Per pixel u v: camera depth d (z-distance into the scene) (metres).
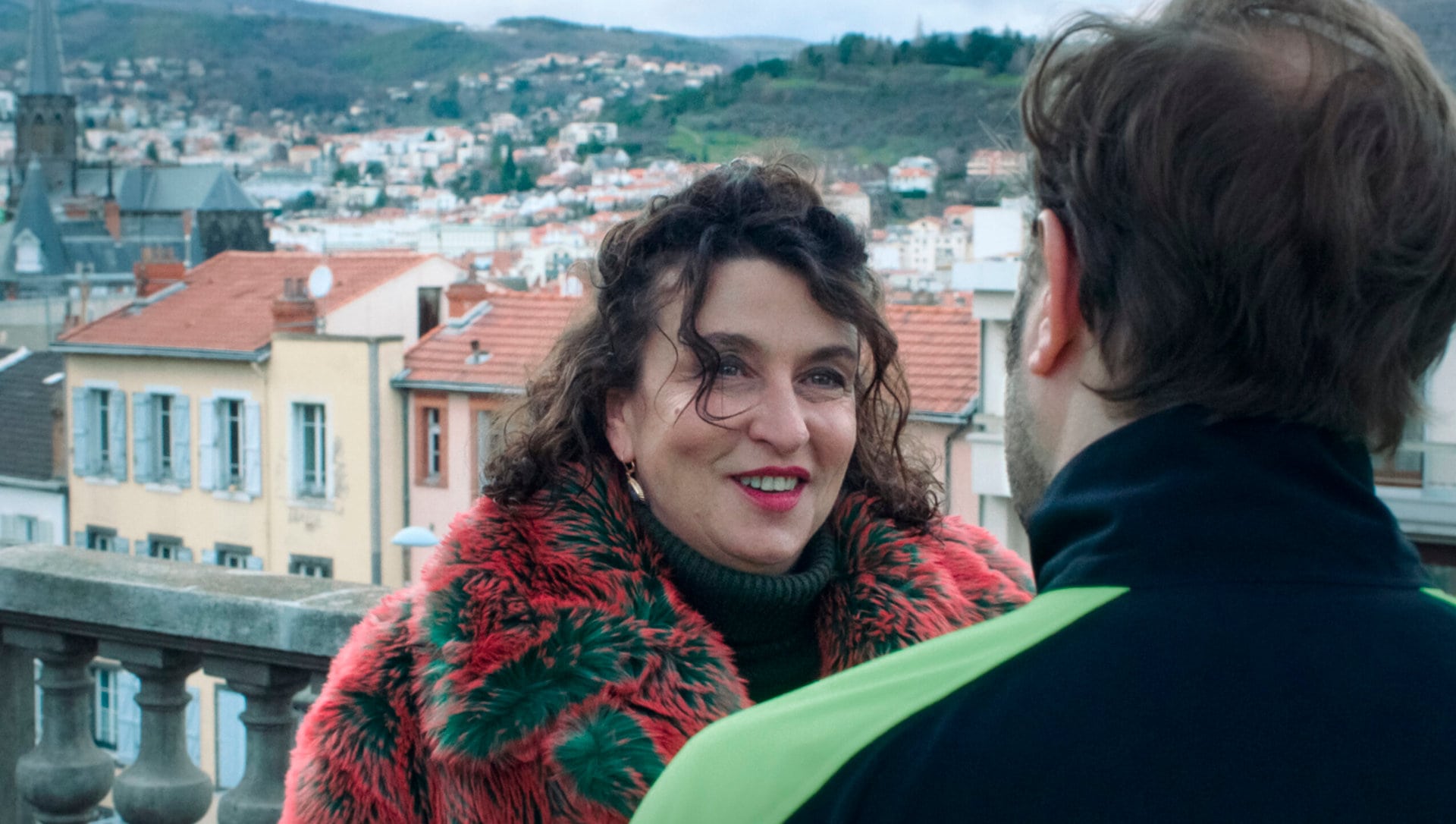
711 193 1.66
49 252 125.62
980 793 0.71
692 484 1.63
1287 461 0.77
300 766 1.63
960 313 21.31
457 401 29.64
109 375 34.41
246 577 2.69
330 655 2.44
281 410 31.59
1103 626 0.75
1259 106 0.76
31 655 2.83
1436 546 9.04
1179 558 0.76
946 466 19.05
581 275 1.76
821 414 1.65
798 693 0.84
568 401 1.68
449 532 1.65
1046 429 0.89
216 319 33.97
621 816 1.42
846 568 1.70
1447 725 0.69
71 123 172.12
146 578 2.67
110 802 3.19
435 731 1.51
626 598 1.56
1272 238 0.75
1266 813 0.68
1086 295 0.83
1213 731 0.70
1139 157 0.78
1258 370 0.77
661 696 1.49
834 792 0.75
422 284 34.94
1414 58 0.79
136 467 34.12
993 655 0.78
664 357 1.64
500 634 1.52
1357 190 0.75
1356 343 0.76
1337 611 0.73
